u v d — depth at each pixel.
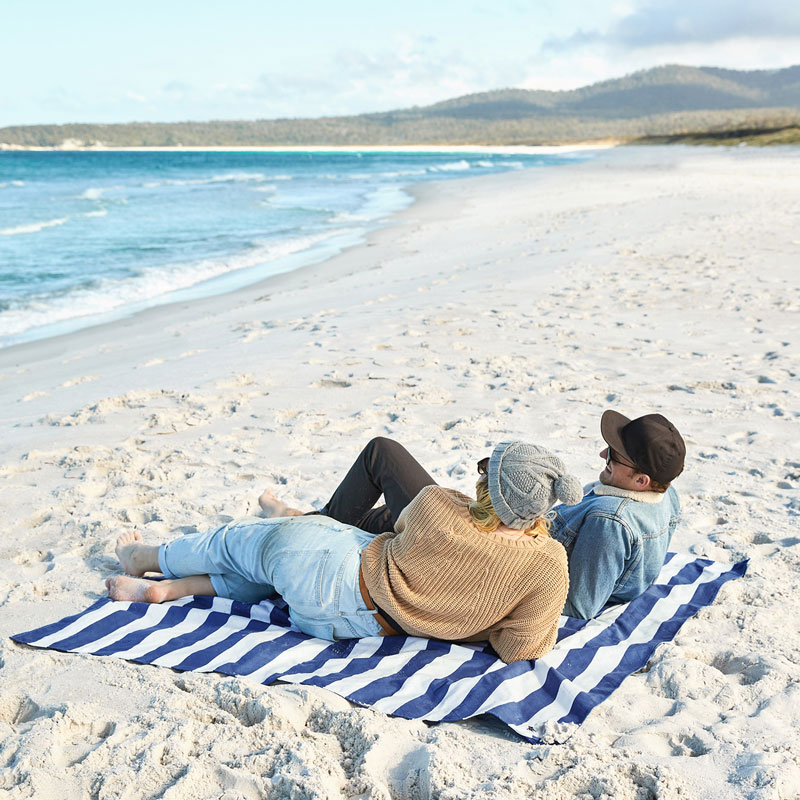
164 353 8.58
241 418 6.05
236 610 3.42
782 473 4.86
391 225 23.05
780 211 17.95
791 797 2.31
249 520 3.41
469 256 14.93
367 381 6.84
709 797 2.32
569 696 2.82
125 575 3.74
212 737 2.59
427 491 2.98
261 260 17.00
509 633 3.00
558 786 2.36
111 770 2.40
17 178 64.81
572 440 5.42
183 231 22.69
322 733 2.64
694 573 3.68
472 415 5.95
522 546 2.88
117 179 63.38
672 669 2.96
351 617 3.11
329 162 111.44
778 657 3.03
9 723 2.81
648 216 18.70
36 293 13.23
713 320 8.70
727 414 5.90
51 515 4.45
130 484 4.86
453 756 2.52
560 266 12.28
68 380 7.63
